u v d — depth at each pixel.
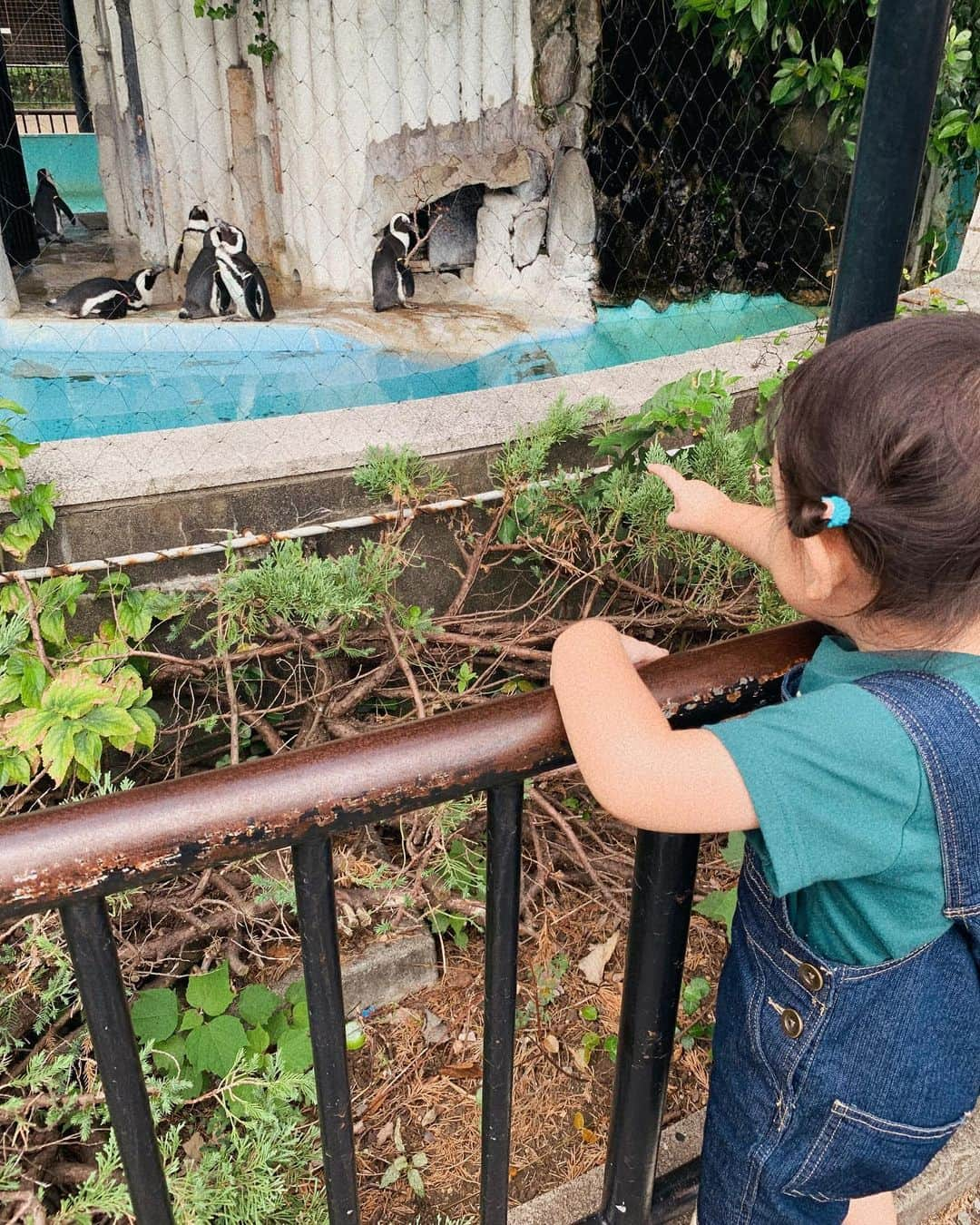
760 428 3.04
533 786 2.69
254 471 2.76
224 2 7.63
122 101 8.09
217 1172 1.75
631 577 3.24
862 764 0.85
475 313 8.09
